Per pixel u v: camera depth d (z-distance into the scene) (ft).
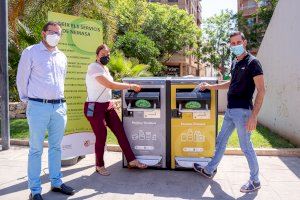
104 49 15.57
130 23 93.40
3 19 20.03
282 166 17.29
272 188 14.17
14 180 15.08
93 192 13.74
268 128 29.07
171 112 16.33
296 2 22.34
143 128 16.67
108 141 22.17
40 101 12.29
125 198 13.12
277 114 26.22
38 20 40.11
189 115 16.21
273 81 27.78
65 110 13.25
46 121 12.50
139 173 16.24
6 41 20.24
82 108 17.72
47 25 12.35
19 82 12.34
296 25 22.31
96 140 16.02
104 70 15.84
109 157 19.22
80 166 17.42
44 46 12.49
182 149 16.44
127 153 16.38
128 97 16.29
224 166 17.34
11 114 34.35
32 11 39.91
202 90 15.92
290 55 23.41
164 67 119.65
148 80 16.35
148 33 114.21
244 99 13.48
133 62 55.21
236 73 13.65
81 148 17.84
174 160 16.53
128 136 16.81
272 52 28.32
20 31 37.40
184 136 16.35
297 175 15.85
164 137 16.55
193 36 125.90
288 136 23.32
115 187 14.34
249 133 13.57
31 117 12.28
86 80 15.85
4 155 19.42
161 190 14.01
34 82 12.27
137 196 13.33
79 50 17.42
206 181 15.10
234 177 15.64
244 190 13.71
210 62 140.36
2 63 20.35
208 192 13.79
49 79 12.39
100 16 42.06
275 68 27.22
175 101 16.22
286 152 19.38
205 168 15.37
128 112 16.67
